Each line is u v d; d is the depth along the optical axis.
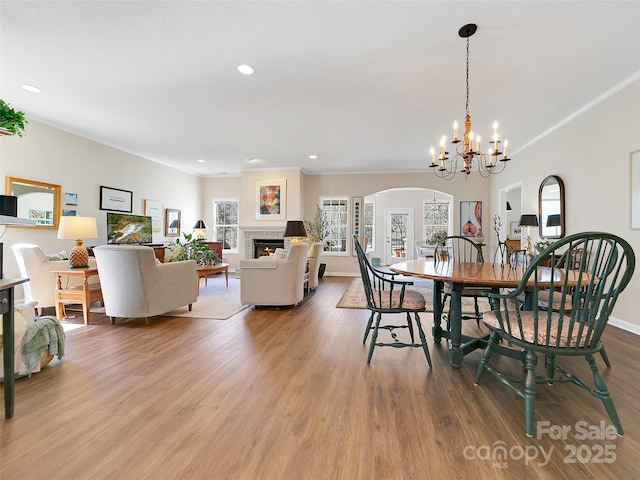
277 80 2.98
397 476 1.19
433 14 2.06
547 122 4.04
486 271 2.12
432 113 3.76
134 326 3.18
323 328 3.14
